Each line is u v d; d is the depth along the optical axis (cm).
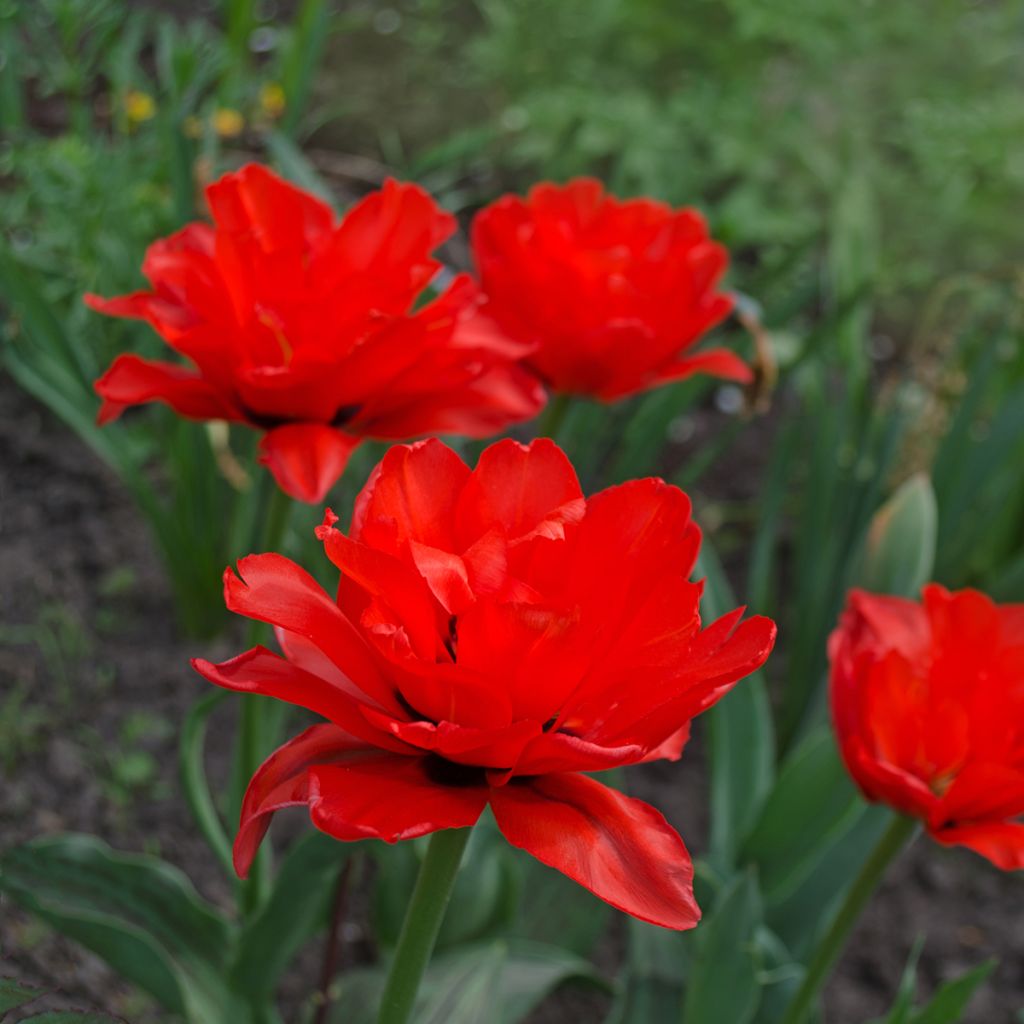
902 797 52
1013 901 103
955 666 53
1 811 85
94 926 61
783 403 149
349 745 42
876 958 96
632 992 70
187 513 101
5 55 129
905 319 161
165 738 96
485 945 75
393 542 40
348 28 179
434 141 167
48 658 100
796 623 104
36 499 115
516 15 184
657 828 41
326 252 57
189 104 110
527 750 40
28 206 124
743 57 185
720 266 68
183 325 57
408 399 57
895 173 181
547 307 66
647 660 40
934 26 203
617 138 164
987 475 105
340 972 83
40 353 97
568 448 102
